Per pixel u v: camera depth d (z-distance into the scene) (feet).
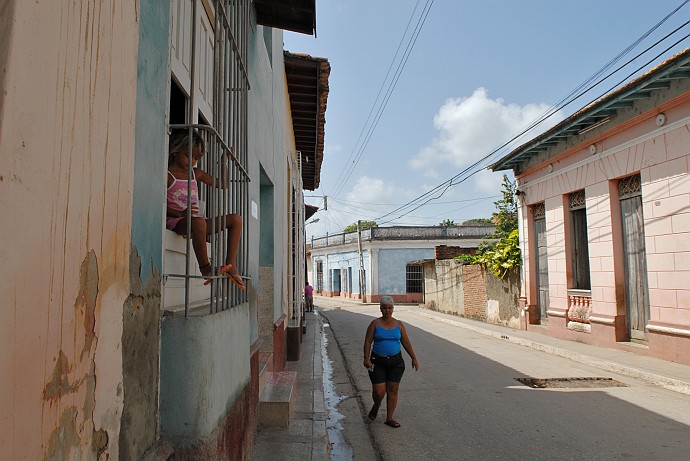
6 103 3.81
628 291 35.63
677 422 20.36
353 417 21.58
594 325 38.04
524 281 49.39
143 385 6.92
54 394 4.54
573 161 40.86
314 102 38.19
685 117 29.27
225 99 10.21
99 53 5.41
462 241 113.70
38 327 4.27
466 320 62.85
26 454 4.09
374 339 20.80
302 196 48.83
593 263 38.34
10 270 3.87
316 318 66.54
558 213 43.45
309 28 20.40
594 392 25.61
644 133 32.63
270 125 23.24
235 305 10.51
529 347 41.22
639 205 34.47
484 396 24.88
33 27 4.16
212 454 7.83
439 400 24.11
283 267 31.27
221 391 8.59
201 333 7.70
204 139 9.52
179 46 9.58
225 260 9.89
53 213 4.51
